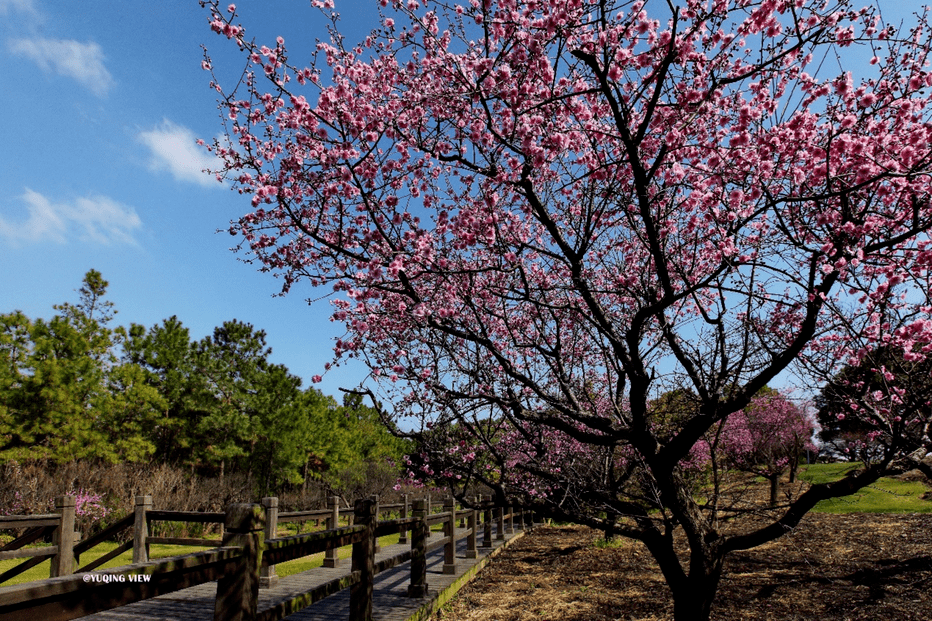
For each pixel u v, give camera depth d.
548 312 6.14
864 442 6.05
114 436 20.53
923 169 3.88
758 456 16.98
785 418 16.62
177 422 22.81
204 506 17.52
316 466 29.73
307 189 5.36
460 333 4.95
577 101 4.52
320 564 9.41
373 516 4.81
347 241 5.55
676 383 5.39
